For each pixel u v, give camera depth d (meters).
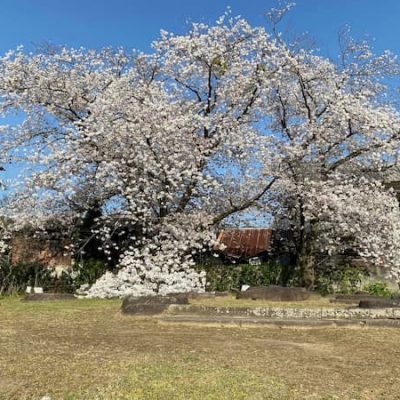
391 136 15.61
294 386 5.22
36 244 17.62
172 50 16.89
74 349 6.82
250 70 16.48
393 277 15.66
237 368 5.85
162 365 5.89
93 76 17.06
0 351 6.65
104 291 14.38
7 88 16.62
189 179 15.31
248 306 10.59
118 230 16.59
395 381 5.52
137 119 14.81
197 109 16.50
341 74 16.89
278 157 15.43
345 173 16.59
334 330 8.56
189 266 15.48
